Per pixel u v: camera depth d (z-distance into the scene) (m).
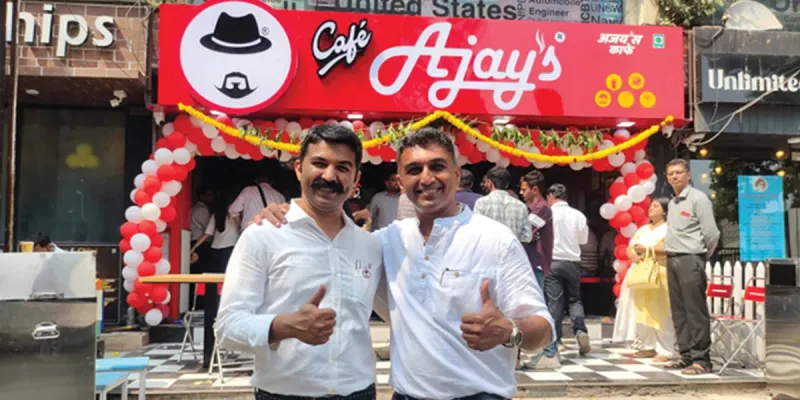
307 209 1.89
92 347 2.77
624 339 5.86
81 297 2.76
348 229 1.93
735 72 6.68
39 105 6.76
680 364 5.17
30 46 5.83
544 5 7.27
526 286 1.83
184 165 6.14
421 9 7.12
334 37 6.20
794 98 6.67
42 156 6.78
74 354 2.73
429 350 1.80
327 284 1.81
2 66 3.38
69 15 5.91
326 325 1.59
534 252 4.86
